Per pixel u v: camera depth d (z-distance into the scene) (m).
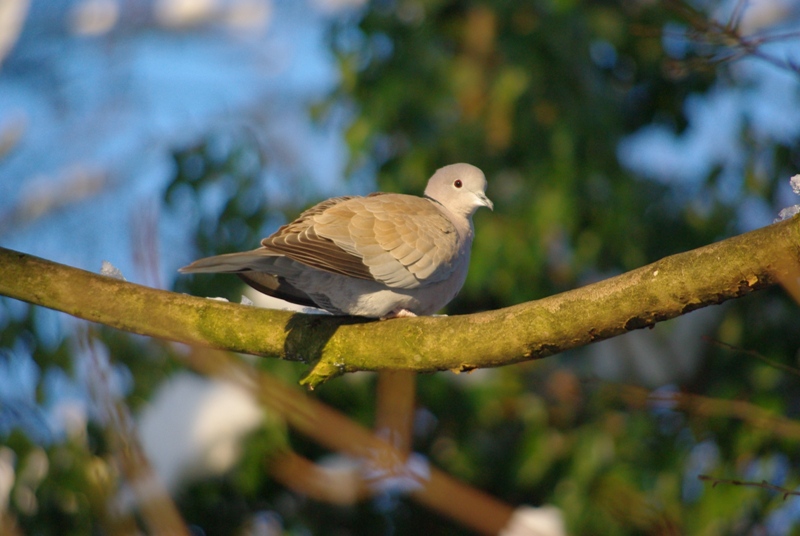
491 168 11.93
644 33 8.67
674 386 12.11
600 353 12.27
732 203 12.27
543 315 6.01
